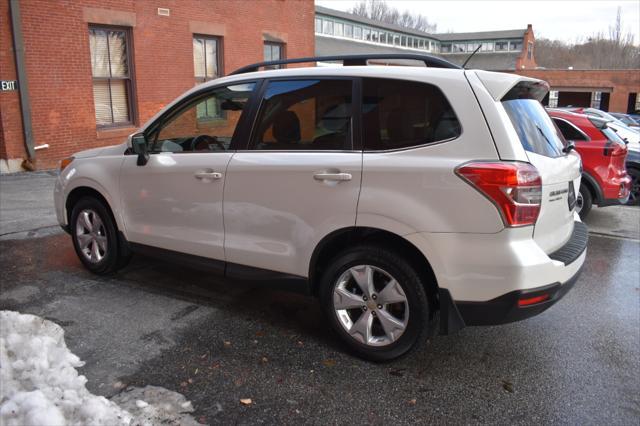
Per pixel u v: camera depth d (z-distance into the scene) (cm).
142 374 326
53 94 1103
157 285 474
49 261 534
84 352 351
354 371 336
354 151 336
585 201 761
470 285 304
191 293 458
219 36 1505
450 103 312
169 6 1329
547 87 368
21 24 1028
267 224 370
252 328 393
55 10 1084
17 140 1063
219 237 396
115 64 1237
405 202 314
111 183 458
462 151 304
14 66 1033
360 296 346
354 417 289
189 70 1409
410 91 325
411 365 345
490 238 296
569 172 345
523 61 5472
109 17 1185
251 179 372
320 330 392
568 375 338
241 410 292
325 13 3928
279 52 1770
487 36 5672
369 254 333
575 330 407
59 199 507
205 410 291
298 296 457
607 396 315
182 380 320
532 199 296
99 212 475
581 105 4134
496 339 387
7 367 296
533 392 318
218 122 402
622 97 3709
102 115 1223
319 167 341
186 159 409
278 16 1708
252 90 387
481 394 314
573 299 476
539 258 300
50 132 1109
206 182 395
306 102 359
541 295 302
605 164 740
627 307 459
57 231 645
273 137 372
